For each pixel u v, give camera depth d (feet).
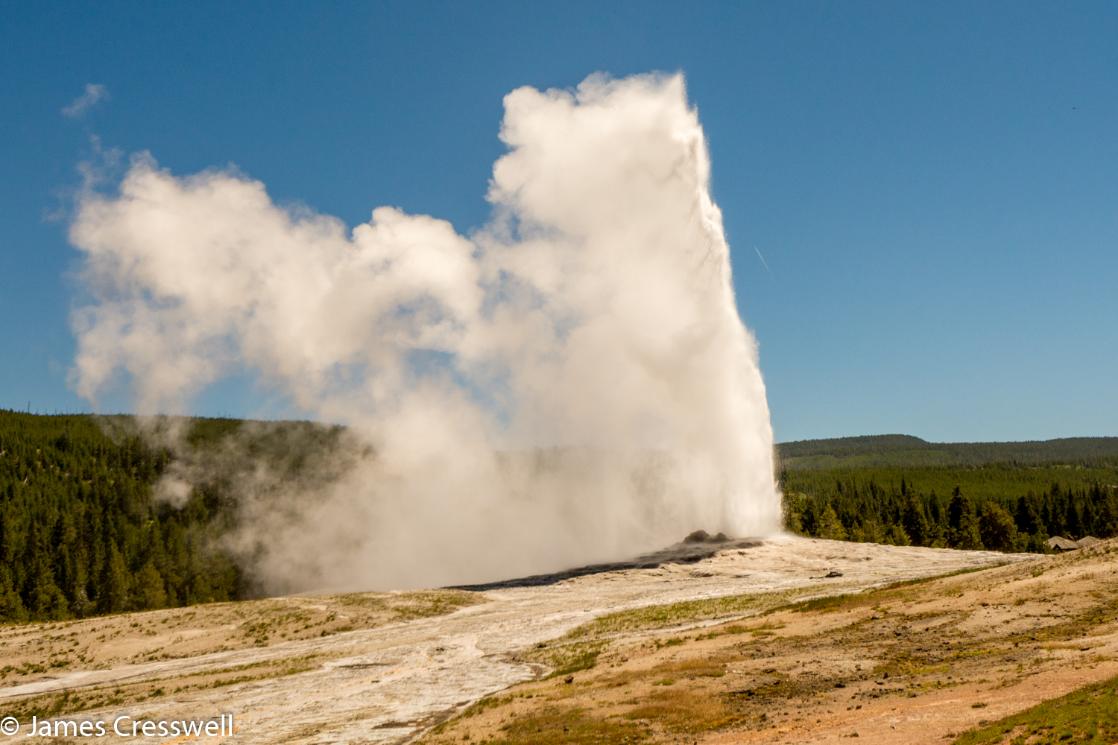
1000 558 279.69
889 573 249.14
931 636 120.88
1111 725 62.44
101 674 185.78
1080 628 109.40
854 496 618.44
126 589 453.99
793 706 94.43
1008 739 65.87
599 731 94.12
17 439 638.12
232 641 213.46
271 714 130.00
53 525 508.12
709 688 107.96
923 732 73.46
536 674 143.74
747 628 150.82
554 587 281.54
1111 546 158.51
